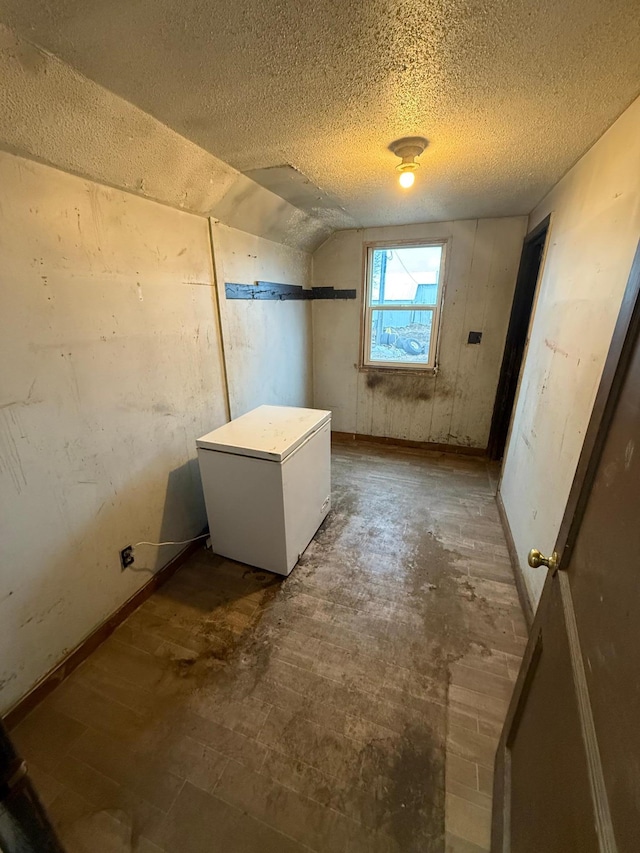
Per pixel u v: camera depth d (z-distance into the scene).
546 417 1.83
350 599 1.83
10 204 1.15
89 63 1.00
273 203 2.36
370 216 2.88
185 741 1.24
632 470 0.60
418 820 1.04
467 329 3.26
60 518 1.40
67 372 1.38
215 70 1.04
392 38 0.92
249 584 1.94
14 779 0.49
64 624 1.44
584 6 0.81
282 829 1.03
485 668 1.47
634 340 0.67
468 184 2.11
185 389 2.02
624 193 1.24
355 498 2.77
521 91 1.16
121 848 1.00
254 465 1.82
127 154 1.41
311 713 1.32
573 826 0.55
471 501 2.71
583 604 0.70
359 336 3.62
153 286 1.74
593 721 0.56
